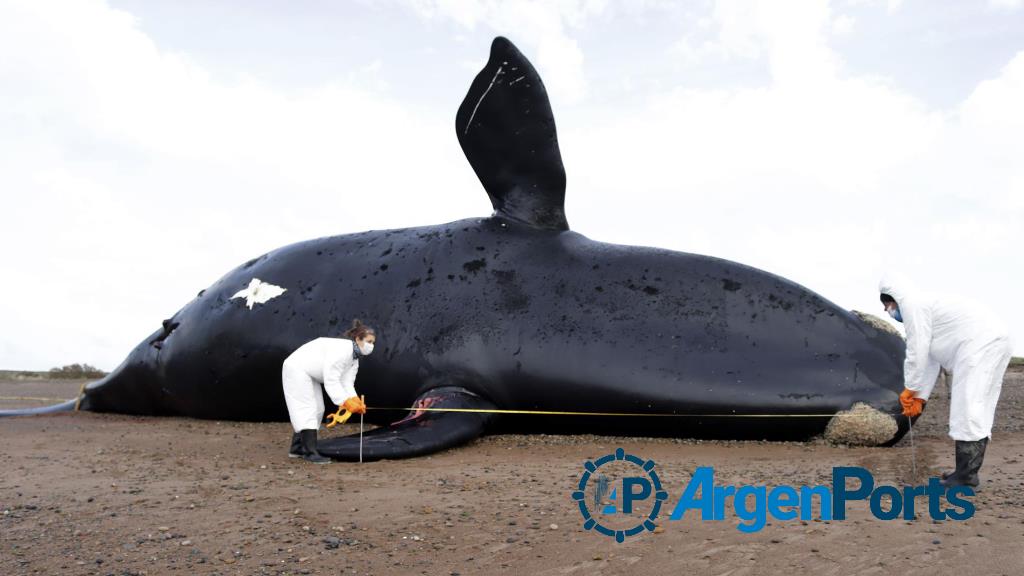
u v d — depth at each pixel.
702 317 9.25
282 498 5.78
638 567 4.19
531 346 9.38
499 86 10.02
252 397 11.10
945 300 6.27
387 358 9.93
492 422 9.37
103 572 4.23
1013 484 6.03
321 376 7.70
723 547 4.47
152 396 12.38
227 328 11.11
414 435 8.23
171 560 4.40
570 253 10.12
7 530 5.00
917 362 6.29
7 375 26.30
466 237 10.55
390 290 10.30
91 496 5.91
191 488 6.18
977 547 4.38
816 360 8.80
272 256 11.61
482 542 4.64
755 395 8.67
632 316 9.38
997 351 5.99
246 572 4.20
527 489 6.03
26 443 8.96
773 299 9.28
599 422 9.27
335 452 7.61
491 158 10.56
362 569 4.23
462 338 9.60
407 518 5.18
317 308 10.58
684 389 8.86
